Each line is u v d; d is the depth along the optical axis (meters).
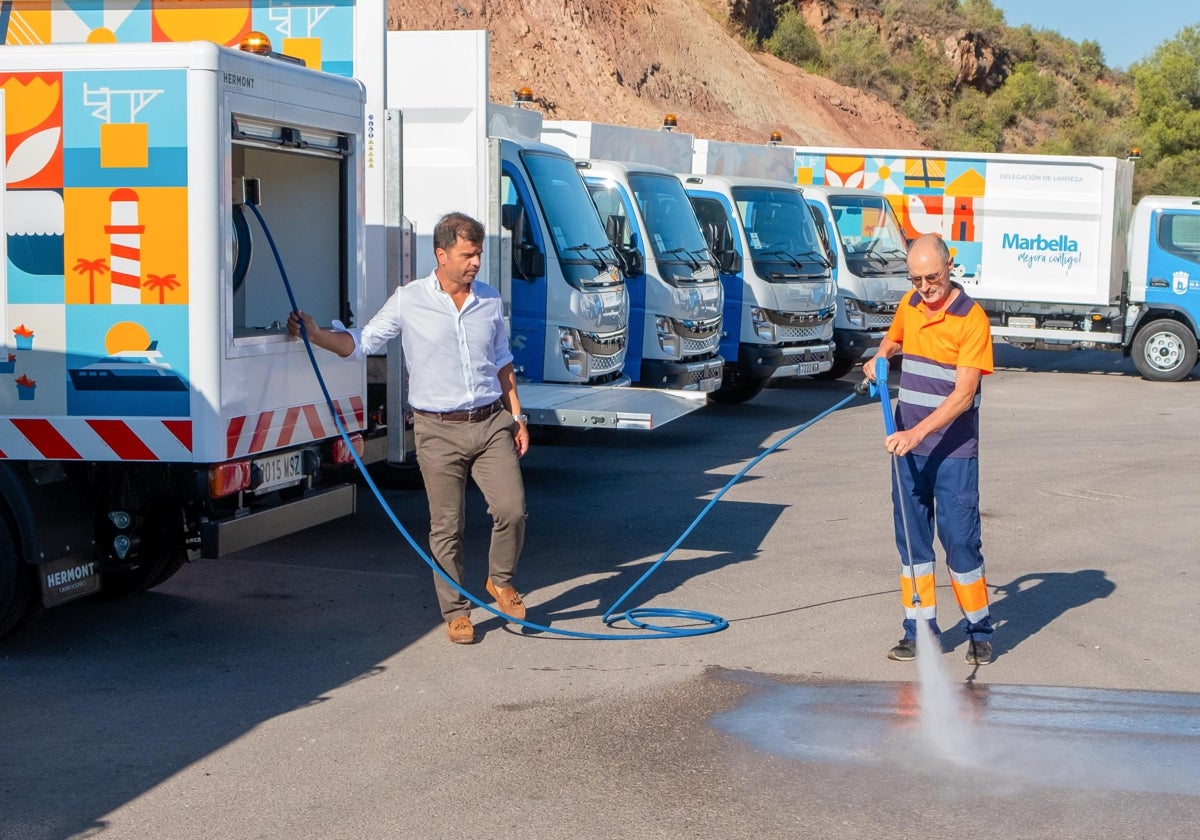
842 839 4.71
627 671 6.57
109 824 4.80
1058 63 73.19
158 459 6.49
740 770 5.32
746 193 16.58
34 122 6.43
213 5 8.92
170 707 6.03
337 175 7.59
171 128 6.34
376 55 8.78
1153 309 20.95
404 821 4.83
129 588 7.65
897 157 22.30
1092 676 6.59
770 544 9.38
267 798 5.03
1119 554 9.24
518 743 5.60
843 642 7.09
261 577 8.35
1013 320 22.11
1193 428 15.52
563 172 12.57
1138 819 4.90
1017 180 21.62
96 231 6.43
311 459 7.36
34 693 6.21
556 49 36.09
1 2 9.13
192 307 6.39
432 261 10.50
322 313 7.68
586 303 12.00
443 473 6.96
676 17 43.41
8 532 6.60
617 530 9.80
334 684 6.36
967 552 6.67
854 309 18.86
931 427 6.44
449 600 7.04
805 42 56.84
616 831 4.76
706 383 14.65
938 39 65.75
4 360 6.56
